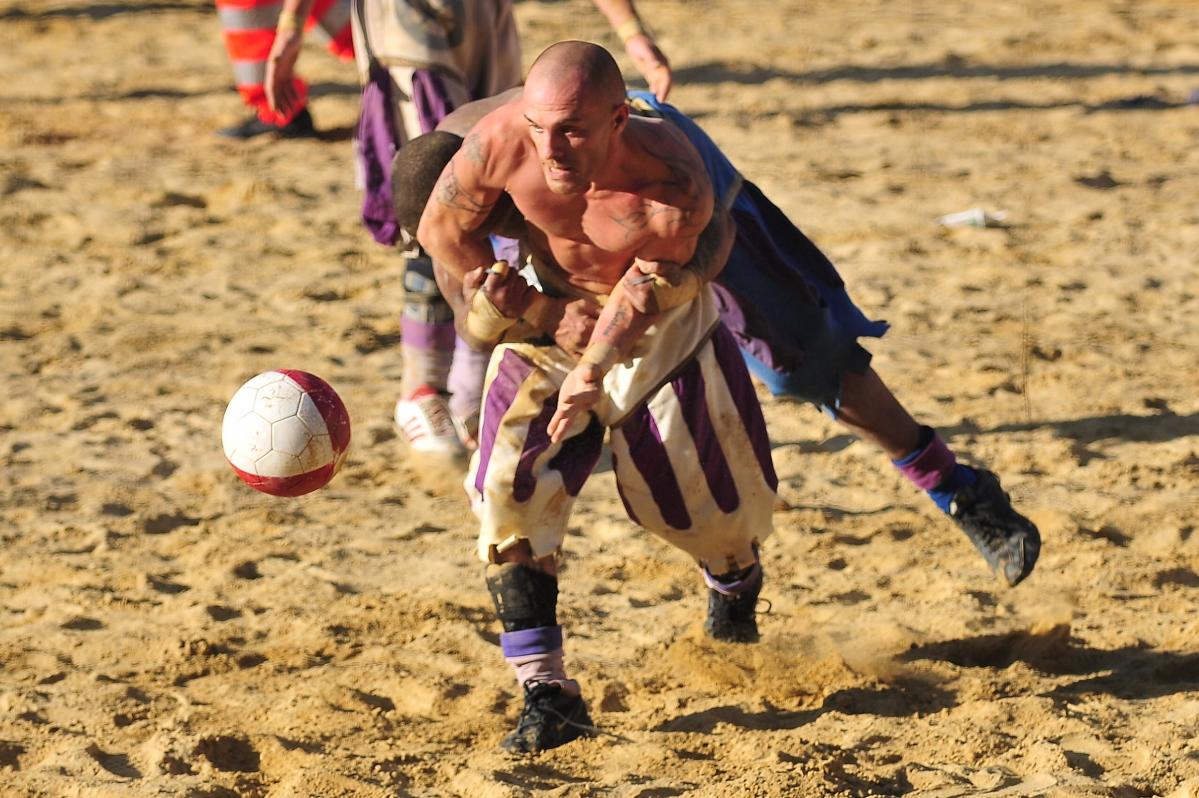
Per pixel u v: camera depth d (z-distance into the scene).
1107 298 33.16
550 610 15.52
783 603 19.39
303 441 15.41
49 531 22.00
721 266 15.05
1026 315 32.12
